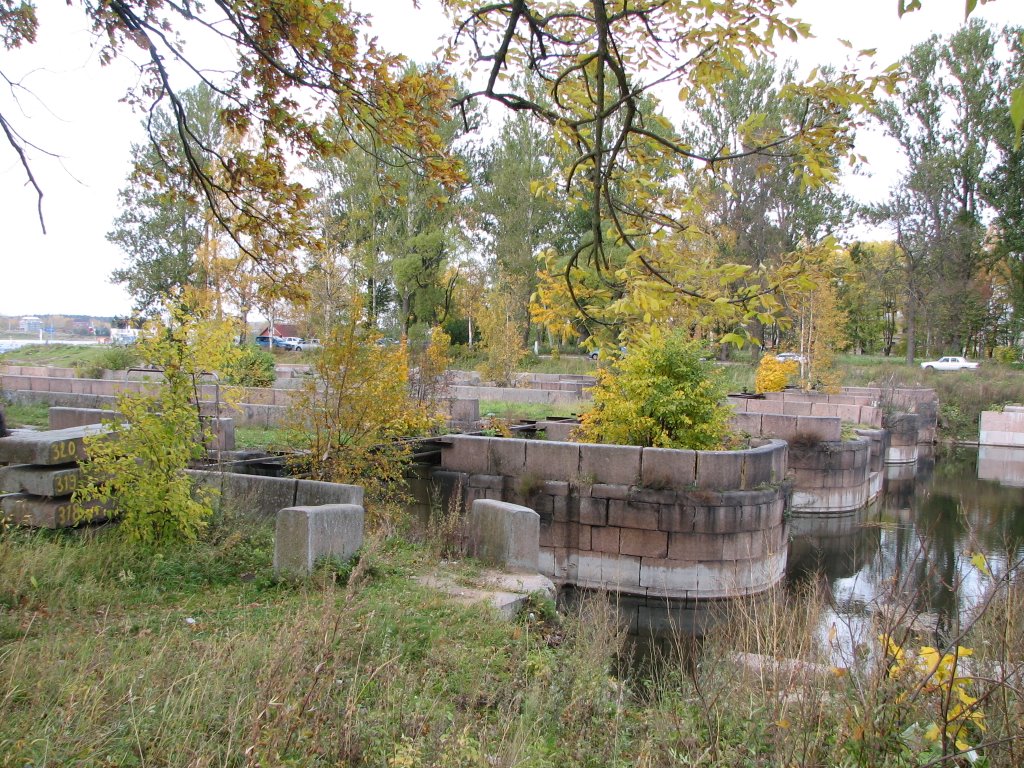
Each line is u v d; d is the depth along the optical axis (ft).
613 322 18.04
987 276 162.71
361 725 12.30
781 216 128.77
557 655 17.67
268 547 23.99
